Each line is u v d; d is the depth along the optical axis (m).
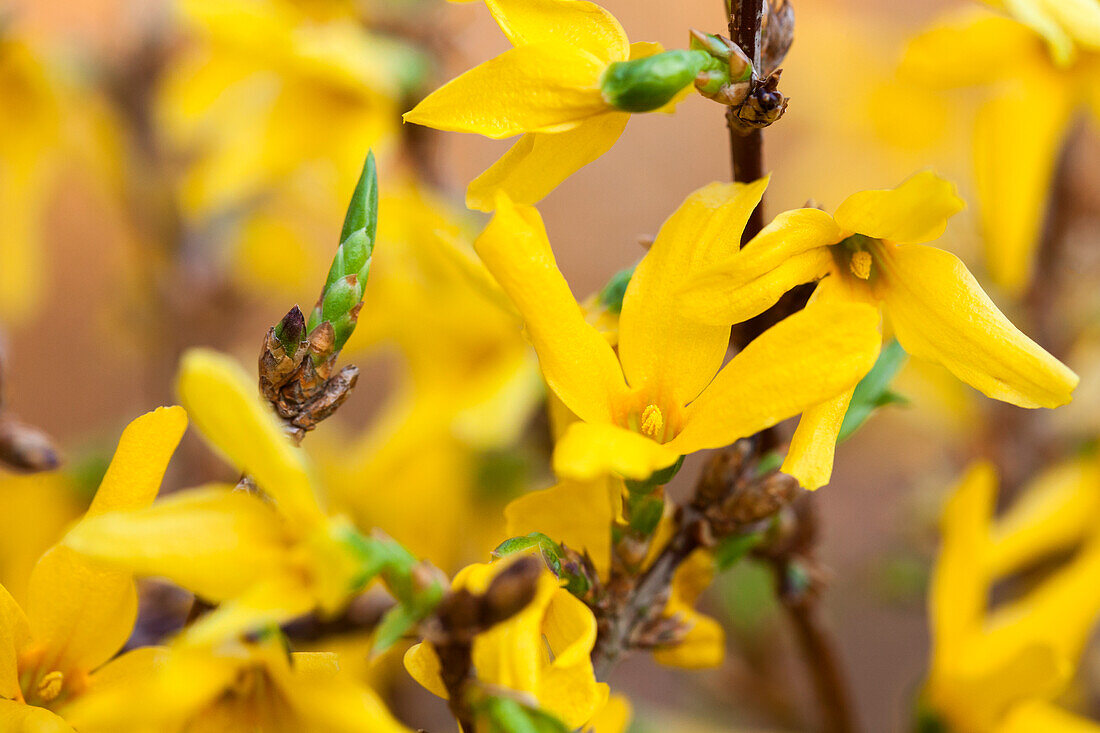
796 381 0.20
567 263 0.63
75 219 0.65
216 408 0.20
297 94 0.34
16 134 0.37
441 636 0.20
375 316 0.34
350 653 0.28
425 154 0.35
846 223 0.21
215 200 0.36
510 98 0.21
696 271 0.21
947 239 0.40
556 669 0.20
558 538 0.22
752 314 0.21
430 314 0.33
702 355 0.22
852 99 0.46
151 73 0.42
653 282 0.22
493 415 0.32
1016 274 0.29
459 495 0.36
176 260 0.43
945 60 0.28
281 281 0.43
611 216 0.64
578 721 0.20
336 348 0.21
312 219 0.43
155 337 0.44
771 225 0.21
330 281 0.21
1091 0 0.22
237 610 0.20
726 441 0.21
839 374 0.20
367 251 0.22
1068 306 0.39
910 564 0.43
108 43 0.43
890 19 0.59
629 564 0.23
